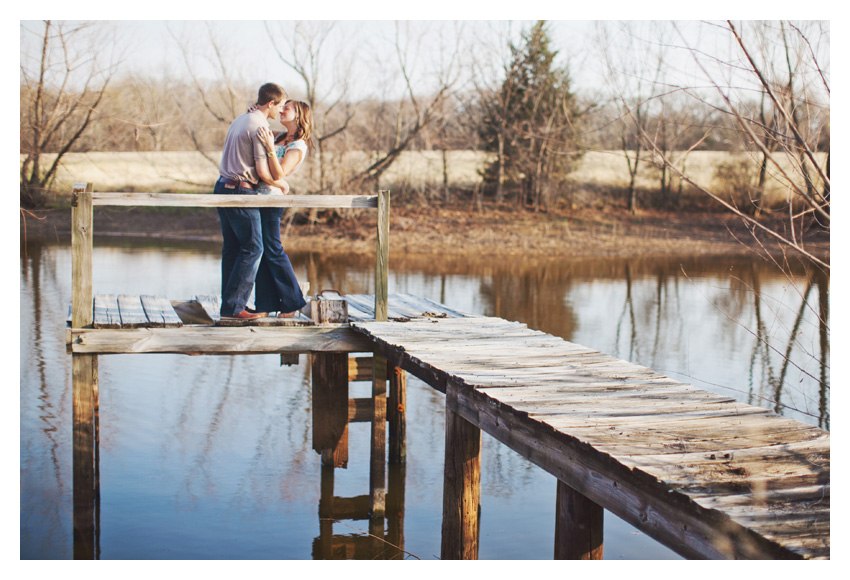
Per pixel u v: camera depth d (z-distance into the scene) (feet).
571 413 12.40
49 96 60.75
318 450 23.03
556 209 88.84
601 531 11.44
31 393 27.78
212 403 28.14
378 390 20.22
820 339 35.83
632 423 11.90
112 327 18.58
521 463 23.63
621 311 44.57
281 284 20.27
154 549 17.74
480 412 13.96
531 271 60.29
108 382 30.42
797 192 12.89
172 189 84.69
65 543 17.85
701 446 10.87
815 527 8.44
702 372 31.32
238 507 20.15
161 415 26.71
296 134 20.45
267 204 18.99
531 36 85.30
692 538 9.06
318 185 79.10
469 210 86.84
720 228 80.53
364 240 73.31
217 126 85.51
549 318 42.39
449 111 88.12
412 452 24.27
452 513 15.28
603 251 70.90
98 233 76.33
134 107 76.79
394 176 89.30
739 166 78.95
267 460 23.25
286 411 27.48
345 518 19.94
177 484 21.31
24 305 42.34
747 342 36.68
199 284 49.24
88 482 18.43
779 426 11.91
